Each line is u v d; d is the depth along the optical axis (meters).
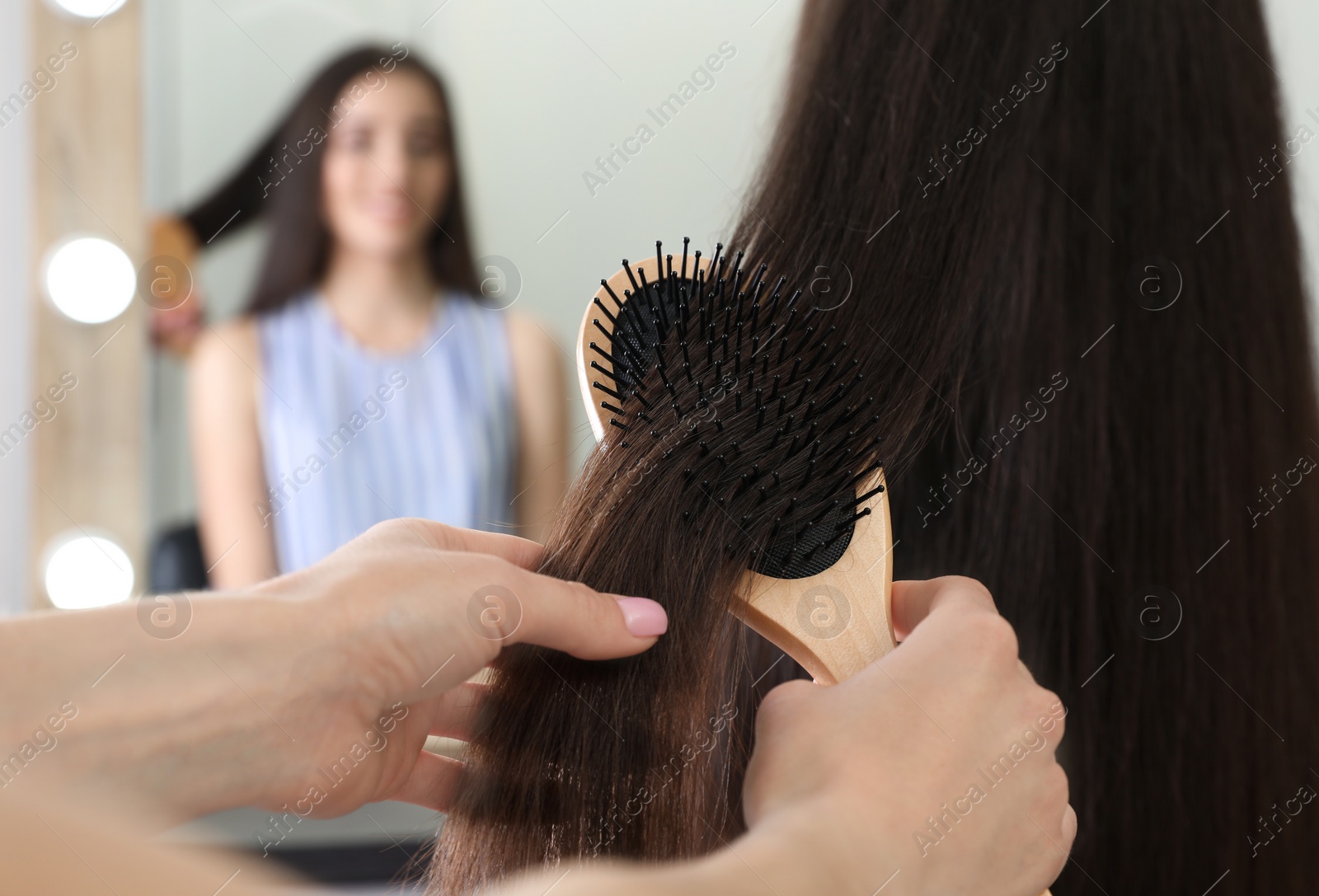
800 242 0.55
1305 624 0.62
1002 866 0.31
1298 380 0.64
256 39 1.12
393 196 1.13
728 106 1.04
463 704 0.42
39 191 1.10
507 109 1.12
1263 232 0.64
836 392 0.41
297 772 0.33
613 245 1.12
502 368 1.15
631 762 0.39
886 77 0.58
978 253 0.57
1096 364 0.60
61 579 1.10
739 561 0.39
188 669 0.30
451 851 0.43
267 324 1.15
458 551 0.37
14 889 0.13
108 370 1.12
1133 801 0.60
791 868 0.24
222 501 1.13
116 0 1.10
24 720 0.27
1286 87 0.78
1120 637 0.60
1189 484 0.61
